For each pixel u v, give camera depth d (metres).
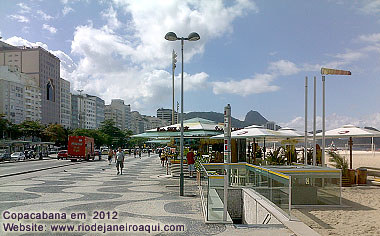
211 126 21.95
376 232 7.32
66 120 143.00
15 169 30.06
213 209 8.66
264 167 10.91
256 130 17.72
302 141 23.03
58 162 45.34
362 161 35.34
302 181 10.25
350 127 17.22
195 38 14.60
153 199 12.52
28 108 109.94
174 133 20.98
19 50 123.88
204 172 9.95
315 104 16.81
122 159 24.27
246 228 7.79
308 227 7.43
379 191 13.20
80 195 13.46
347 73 16.34
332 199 10.27
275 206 9.24
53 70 132.50
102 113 184.50
